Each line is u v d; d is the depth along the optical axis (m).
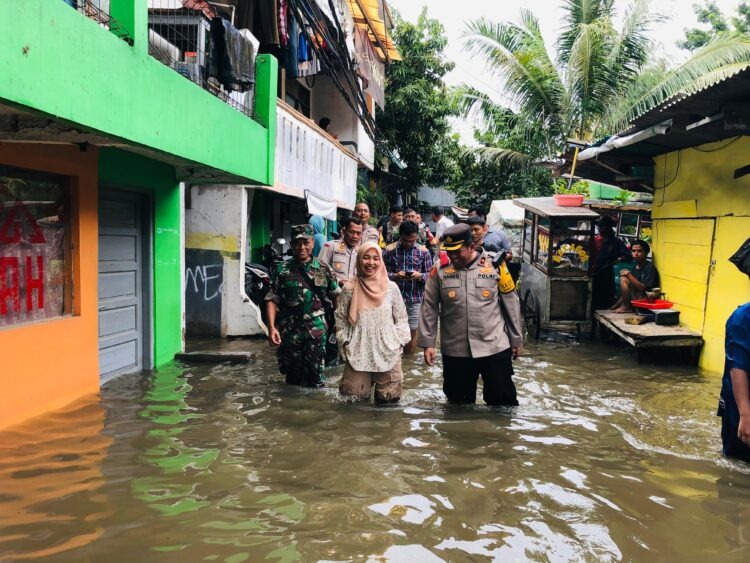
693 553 2.97
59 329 5.11
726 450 4.27
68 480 3.62
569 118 17.45
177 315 7.59
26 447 4.13
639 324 8.66
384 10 14.50
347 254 7.34
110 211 6.20
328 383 6.30
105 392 5.68
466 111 19.72
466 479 3.79
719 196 7.80
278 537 3.00
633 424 5.12
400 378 5.52
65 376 5.23
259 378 6.46
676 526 3.24
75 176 5.32
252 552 2.85
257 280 10.45
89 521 3.11
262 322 9.51
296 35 10.24
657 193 9.77
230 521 3.15
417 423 4.91
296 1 8.13
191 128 5.34
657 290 9.28
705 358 7.78
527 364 7.86
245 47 6.38
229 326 9.35
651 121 7.42
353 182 16.28
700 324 8.03
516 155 19.00
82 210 5.43
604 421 5.17
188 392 5.77
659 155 9.68
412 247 7.72
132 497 3.41
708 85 5.81
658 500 3.56
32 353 4.77
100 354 6.05
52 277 5.18
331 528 3.11
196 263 9.32
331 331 6.88
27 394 4.74
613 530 3.19
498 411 5.36
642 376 7.28
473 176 22.89
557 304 9.87
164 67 4.80
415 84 20.58
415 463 4.04
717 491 3.70
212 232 9.28
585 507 3.45
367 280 5.42
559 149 18.17
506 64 17.61
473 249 5.47
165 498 3.40
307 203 11.42
